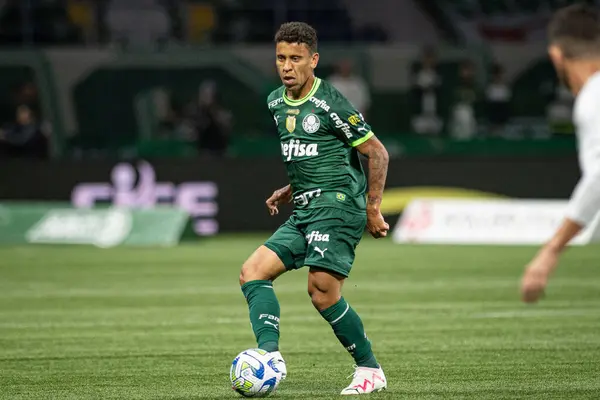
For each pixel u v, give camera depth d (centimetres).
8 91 8219
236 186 7256
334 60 8244
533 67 8506
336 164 2228
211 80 8194
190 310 3919
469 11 9562
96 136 8175
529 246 6569
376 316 3716
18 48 8356
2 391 2427
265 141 7688
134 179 7200
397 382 2497
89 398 2339
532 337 3212
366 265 5522
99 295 4384
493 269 5291
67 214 6906
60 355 2945
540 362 2775
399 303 4069
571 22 1675
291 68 2198
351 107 2206
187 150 7738
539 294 1611
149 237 6762
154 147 7769
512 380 2520
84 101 8181
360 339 2305
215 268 5400
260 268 2267
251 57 8538
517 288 4522
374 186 2212
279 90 2306
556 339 3169
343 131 2208
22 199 7162
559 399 2281
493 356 2878
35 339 3244
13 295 4400
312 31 2222
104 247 6644
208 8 9200
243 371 2211
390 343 3122
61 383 2528
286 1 9269
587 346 3033
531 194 7269
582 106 1636
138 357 2906
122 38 8975
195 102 8181
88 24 8994
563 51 1678
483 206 6925
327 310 2264
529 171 7275
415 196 7225
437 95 8256
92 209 6906
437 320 3603
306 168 2239
